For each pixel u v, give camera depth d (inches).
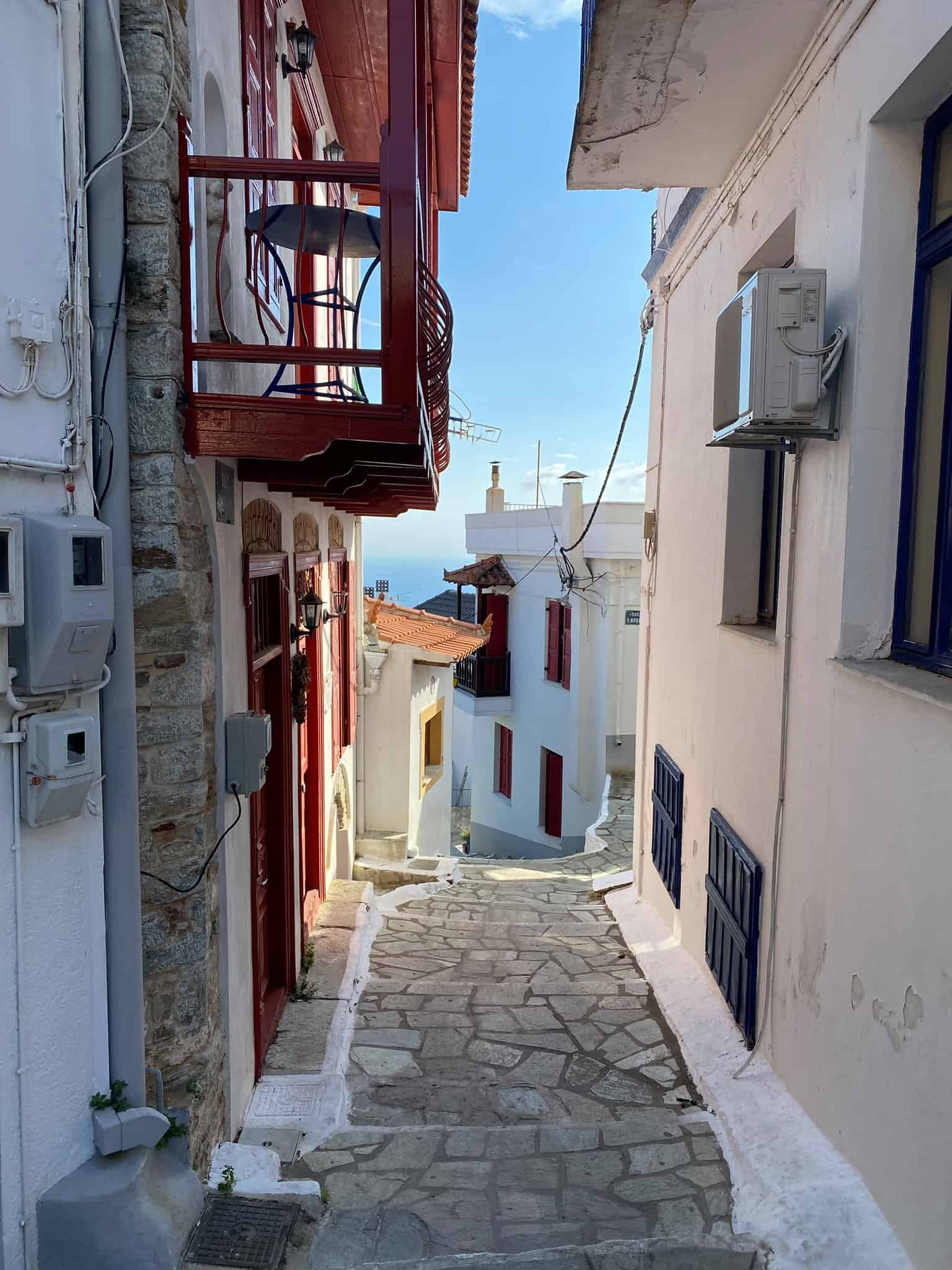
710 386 227.0
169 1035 129.6
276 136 211.2
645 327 312.7
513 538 679.1
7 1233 104.0
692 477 248.8
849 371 132.8
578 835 590.2
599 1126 158.6
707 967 221.0
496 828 735.1
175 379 122.7
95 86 113.7
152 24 117.4
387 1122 166.1
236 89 168.2
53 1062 110.3
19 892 103.5
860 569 133.6
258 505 176.2
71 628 101.3
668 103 171.5
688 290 256.5
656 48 152.1
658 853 291.0
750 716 187.3
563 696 611.8
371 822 396.8
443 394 195.2
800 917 152.4
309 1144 152.4
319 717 274.7
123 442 118.0
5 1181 103.7
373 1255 121.0
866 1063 123.9
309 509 248.2
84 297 111.3
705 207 231.0
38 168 103.1
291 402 126.0
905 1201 111.1
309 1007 211.0
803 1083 148.9
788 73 159.9
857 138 131.6
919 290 127.7
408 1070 188.1
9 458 99.0
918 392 128.6
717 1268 112.7
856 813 129.2
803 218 155.6
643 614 323.0
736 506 210.4
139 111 118.0
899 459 131.7
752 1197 132.3
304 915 242.5
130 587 119.1
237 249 168.2
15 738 101.3
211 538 138.9
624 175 208.1
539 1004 223.8
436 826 494.0
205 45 142.8
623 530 546.3
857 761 129.3
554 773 638.5
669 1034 206.2
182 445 125.6
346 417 127.3
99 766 111.5
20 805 103.1
